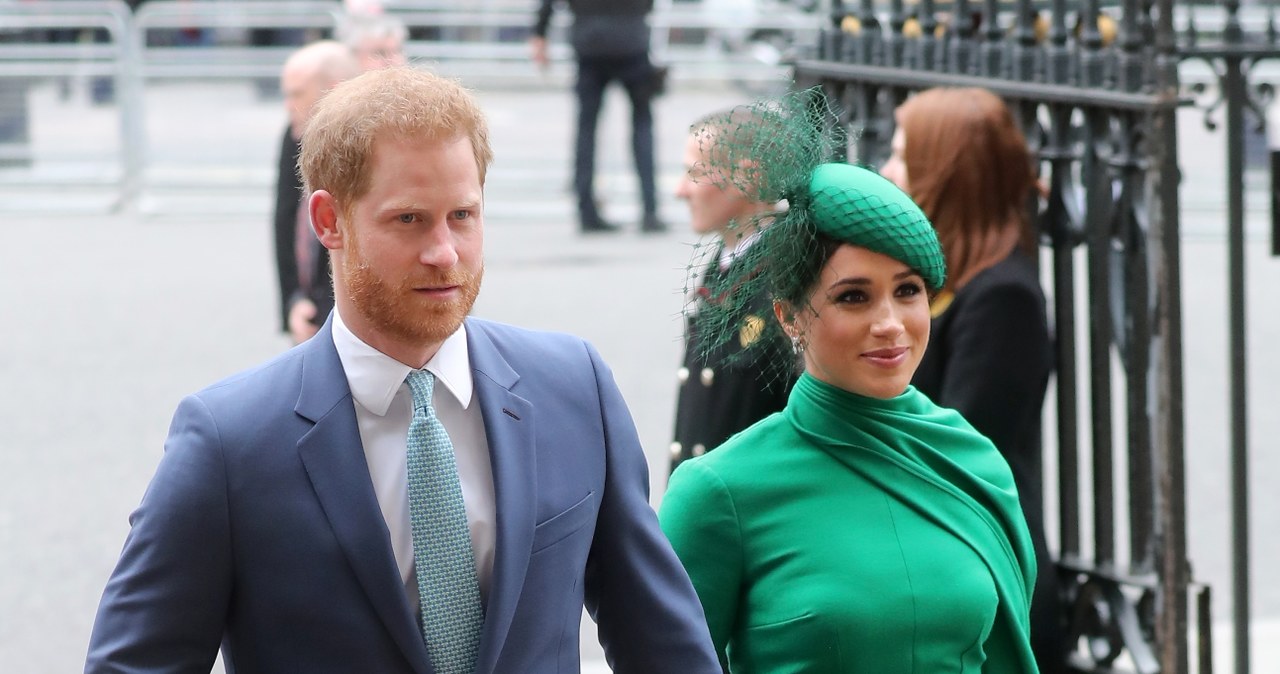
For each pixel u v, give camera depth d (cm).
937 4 940
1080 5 789
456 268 443
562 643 472
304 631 446
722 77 2906
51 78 2666
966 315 709
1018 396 703
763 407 709
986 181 720
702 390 718
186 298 2052
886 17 1101
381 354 459
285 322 1149
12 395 1634
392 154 436
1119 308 742
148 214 2641
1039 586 718
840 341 537
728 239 604
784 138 543
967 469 560
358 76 461
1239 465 797
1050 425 1473
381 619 445
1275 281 2144
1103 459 755
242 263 2273
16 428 1531
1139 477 744
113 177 2691
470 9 2794
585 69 2391
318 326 1124
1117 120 733
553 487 470
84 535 1266
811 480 545
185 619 443
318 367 461
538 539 462
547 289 2056
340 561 445
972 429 578
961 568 538
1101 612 753
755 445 557
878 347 536
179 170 2698
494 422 465
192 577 443
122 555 453
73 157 2684
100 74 2662
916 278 539
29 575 1182
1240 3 770
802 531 539
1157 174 703
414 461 456
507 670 455
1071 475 770
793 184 536
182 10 2678
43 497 1352
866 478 545
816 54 911
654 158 2436
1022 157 730
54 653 1048
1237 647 807
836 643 526
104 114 2680
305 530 445
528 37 2805
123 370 1723
